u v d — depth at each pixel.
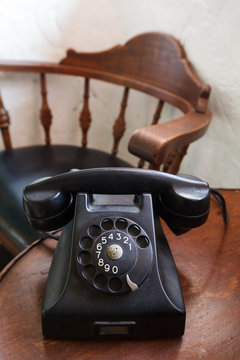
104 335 0.33
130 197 0.37
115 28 0.87
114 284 0.31
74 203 0.36
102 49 0.91
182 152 0.68
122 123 0.86
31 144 1.01
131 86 0.82
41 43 0.89
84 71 0.88
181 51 0.73
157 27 0.79
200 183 0.36
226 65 0.66
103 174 0.33
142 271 0.32
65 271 0.33
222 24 0.65
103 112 0.98
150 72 0.79
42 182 0.35
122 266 0.31
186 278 0.40
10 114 0.95
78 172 0.34
